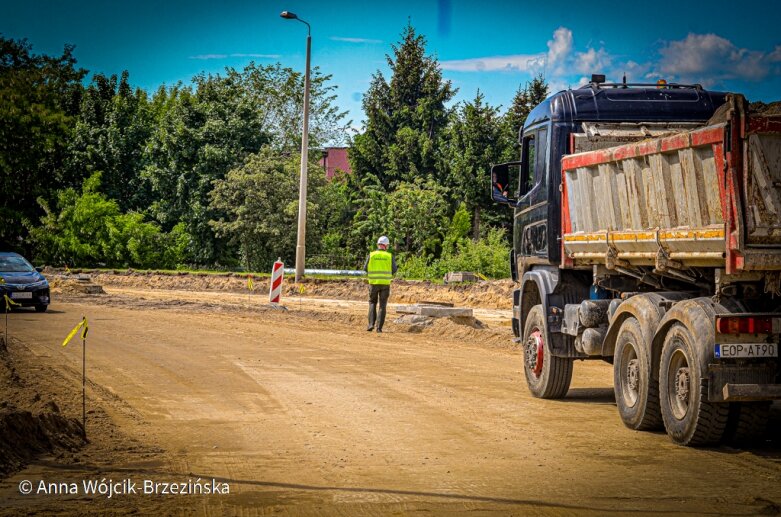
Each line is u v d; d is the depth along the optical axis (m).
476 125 101.38
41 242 93.38
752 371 15.71
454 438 17.41
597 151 20.44
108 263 92.12
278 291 51.75
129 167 107.12
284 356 30.16
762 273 15.58
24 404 18.92
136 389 23.33
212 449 16.38
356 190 111.38
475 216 101.56
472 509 12.30
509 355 31.62
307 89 66.81
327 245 95.12
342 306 53.78
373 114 115.88
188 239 93.81
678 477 14.17
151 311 47.06
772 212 15.21
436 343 35.06
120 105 108.00
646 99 23.33
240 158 99.69
